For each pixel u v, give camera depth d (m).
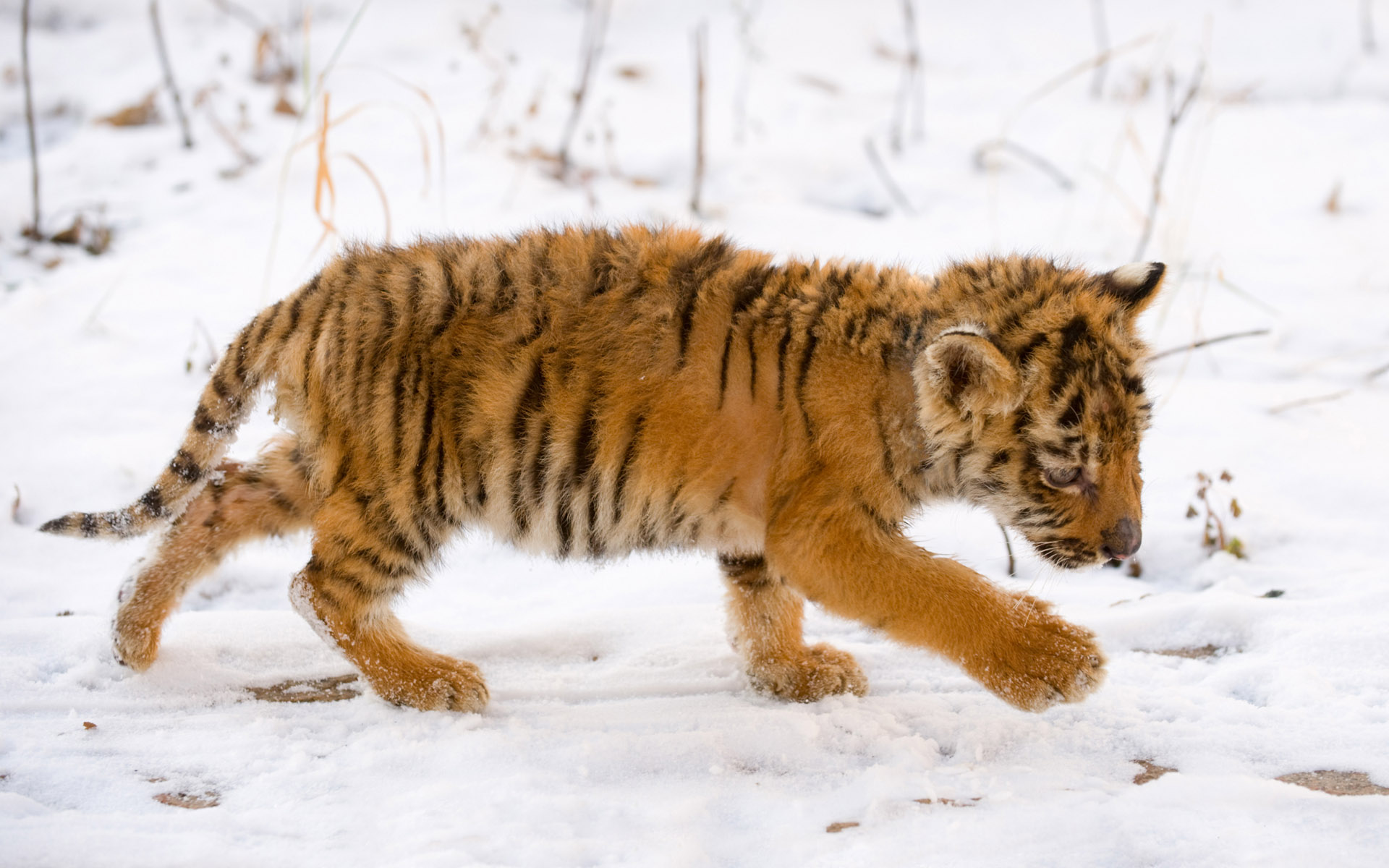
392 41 20.48
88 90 18.48
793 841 5.94
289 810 6.21
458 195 15.91
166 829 5.95
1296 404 12.33
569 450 7.55
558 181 16.91
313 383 7.76
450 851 5.73
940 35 23.80
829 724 7.21
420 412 7.57
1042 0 25.20
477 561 10.50
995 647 7.07
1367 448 11.42
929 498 7.67
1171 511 10.58
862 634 9.17
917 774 6.57
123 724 7.34
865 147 18.98
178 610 9.00
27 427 11.51
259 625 8.80
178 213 15.77
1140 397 7.29
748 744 7.01
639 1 23.33
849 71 22.08
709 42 22.17
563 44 21.61
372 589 7.80
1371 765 6.57
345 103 18.48
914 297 7.56
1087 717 7.32
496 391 7.50
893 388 7.34
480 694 7.68
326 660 8.47
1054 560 7.47
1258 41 22.83
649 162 17.77
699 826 6.07
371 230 14.92
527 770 6.64
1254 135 19.03
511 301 7.62
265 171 16.56
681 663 8.47
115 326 13.30
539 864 5.69
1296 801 6.07
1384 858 5.55
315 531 7.84
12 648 8.30
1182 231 16.11
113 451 11.18
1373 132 18.75
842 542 7.27
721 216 16.20
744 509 7.74
